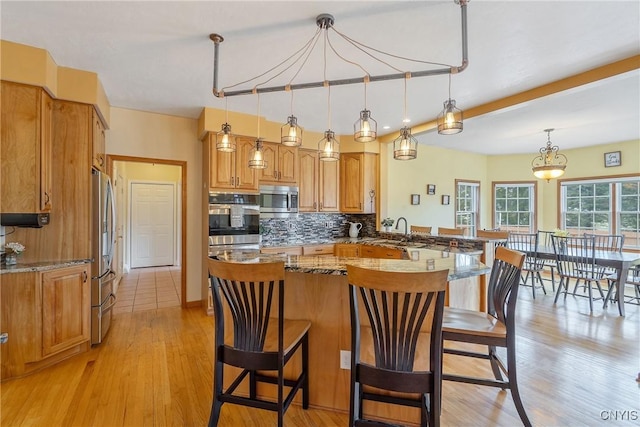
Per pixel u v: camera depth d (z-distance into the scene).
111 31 2.23
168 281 5.71
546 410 2.06
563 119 4.24
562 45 2.37
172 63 2.71
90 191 2.94
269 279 1.63
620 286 3.94
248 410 2.07
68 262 2.71
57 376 2.43
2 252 2.65
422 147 5.94
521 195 6.75
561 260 4.56
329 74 2.91
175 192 7.31
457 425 1.93
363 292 1.52
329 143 2.52
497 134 5.10
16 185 2.46
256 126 4.13
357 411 1.61
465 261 2.38
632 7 1.93
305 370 2.06
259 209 4.28
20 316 2.42
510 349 1.82
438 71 1.95
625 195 5.61
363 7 1.94
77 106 2.88
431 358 1.45
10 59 2.39
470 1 1.87
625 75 2.61
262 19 2.07
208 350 2.92
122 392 2.23
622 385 2.34
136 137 3.96
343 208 5.29
